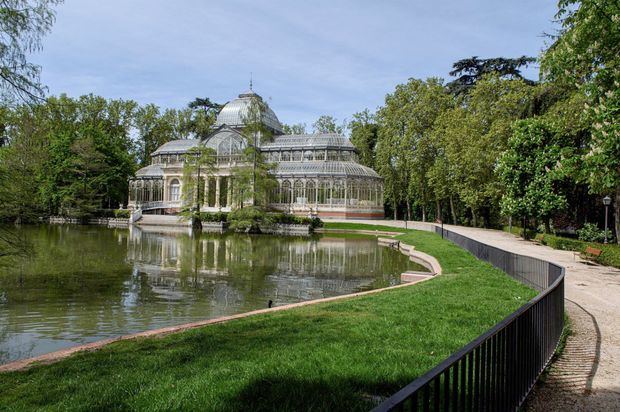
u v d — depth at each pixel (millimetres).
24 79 14602
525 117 39844
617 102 16078
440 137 57312
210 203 75500
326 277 22547
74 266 24391
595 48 17594
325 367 7066
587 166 17031
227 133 77250
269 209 56094
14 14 14047
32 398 6176
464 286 15227
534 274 14656
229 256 30000
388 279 22281
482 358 4672
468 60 66688
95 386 6527
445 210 72312
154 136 93875
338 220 65250
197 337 9086
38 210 21062
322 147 74688
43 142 22969
